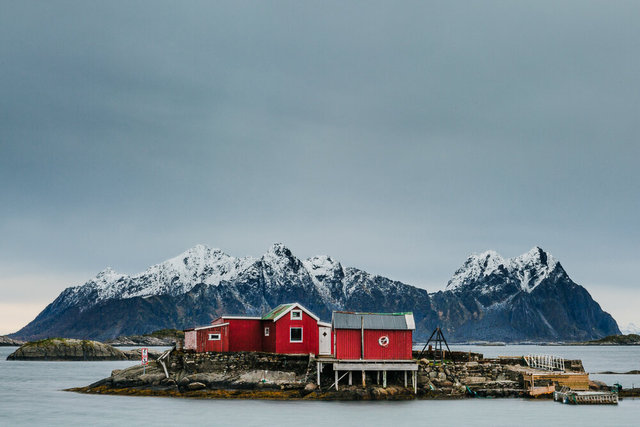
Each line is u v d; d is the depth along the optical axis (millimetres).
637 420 77375
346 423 73812
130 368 107500
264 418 76188
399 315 94812
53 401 91500
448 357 103312
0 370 180750
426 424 73875
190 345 102562
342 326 91562
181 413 79250
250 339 101500
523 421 76250
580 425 74250
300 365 93438
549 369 99688
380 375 93062
